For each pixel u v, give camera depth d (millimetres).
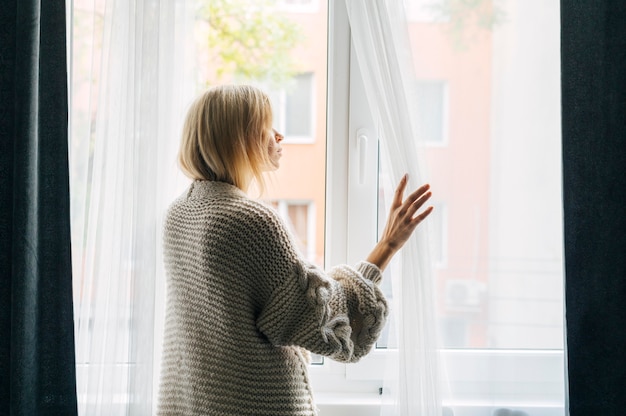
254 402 1186
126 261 1417
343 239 1715
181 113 1478
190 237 1237
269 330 1181
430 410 1423
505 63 1534
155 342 1465
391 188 1447
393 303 1474
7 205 1417
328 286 1195
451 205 1558
